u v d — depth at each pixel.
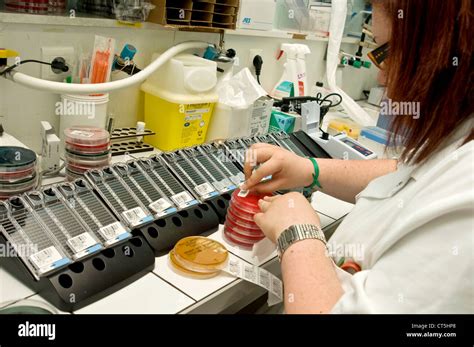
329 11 2.04
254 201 0.95
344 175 1.08
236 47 1.69
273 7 1.68
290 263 0.71
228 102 1.38
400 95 0.66
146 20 1.31
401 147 0.75
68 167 1.05
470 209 0.53
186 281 0.80
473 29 0.55
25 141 1.19
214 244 0.89
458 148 0.62
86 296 0.70
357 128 1.81
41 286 0.70
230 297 0.82
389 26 0.66
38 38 1.12
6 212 0.76
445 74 0.61
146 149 1.35
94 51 1.18
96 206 0.85
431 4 0.58
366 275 0.63
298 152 1.33
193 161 1.08
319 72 2.22
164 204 0.91
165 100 1.31
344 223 0.84
